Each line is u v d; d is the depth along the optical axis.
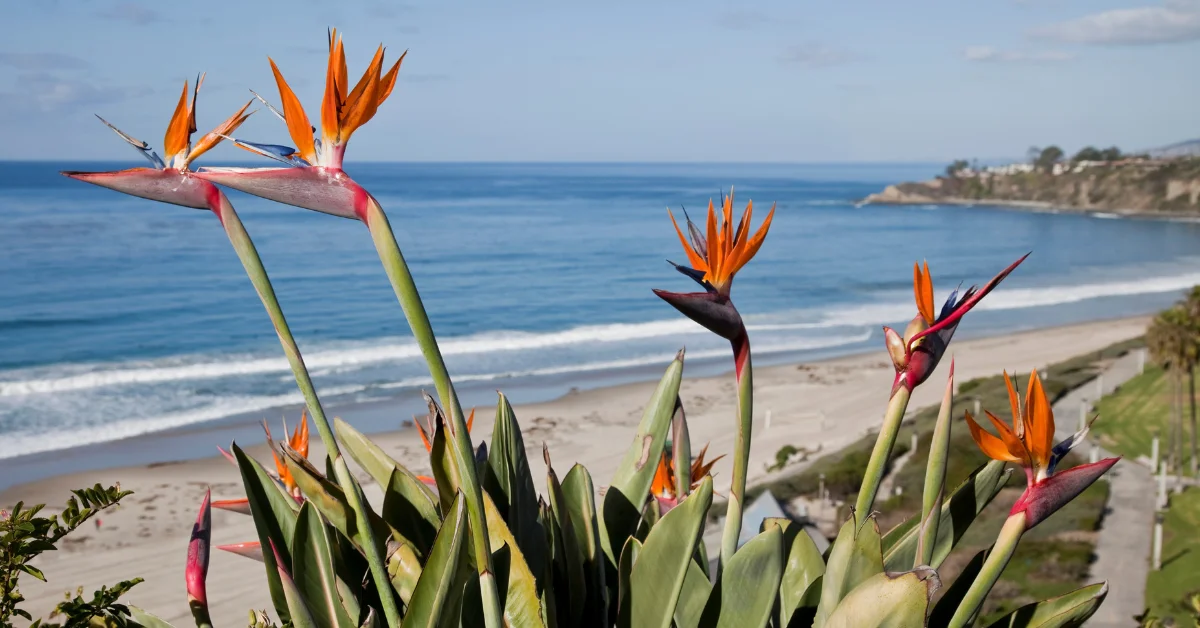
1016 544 1.49
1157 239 98.19
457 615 1.39
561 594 1.98
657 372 34.19
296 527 1.62
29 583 15.23
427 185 185.38
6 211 89.19
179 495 20.11
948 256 79.50
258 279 1.35
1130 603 14.20
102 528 17.89
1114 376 32.28
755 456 24.75
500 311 47.41
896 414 1.56
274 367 32.91
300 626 1.46
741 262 1.64
